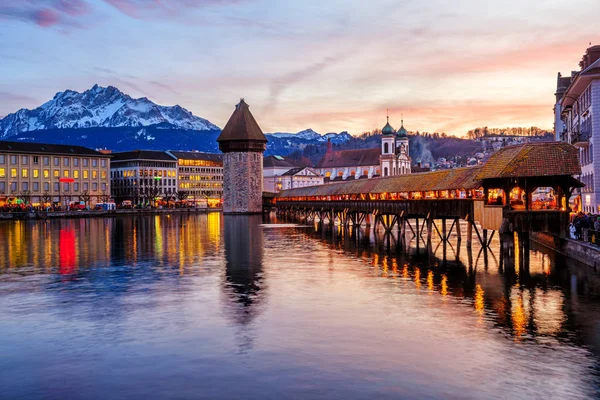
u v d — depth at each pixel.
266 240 67.75
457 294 31.05
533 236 58.72
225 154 168.88
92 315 27.08
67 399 17.03
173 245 63.00
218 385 17.83
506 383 17.73
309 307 28.06
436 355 20.34
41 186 171.88
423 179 66.94
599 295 30.33
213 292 32.44
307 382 17.95
